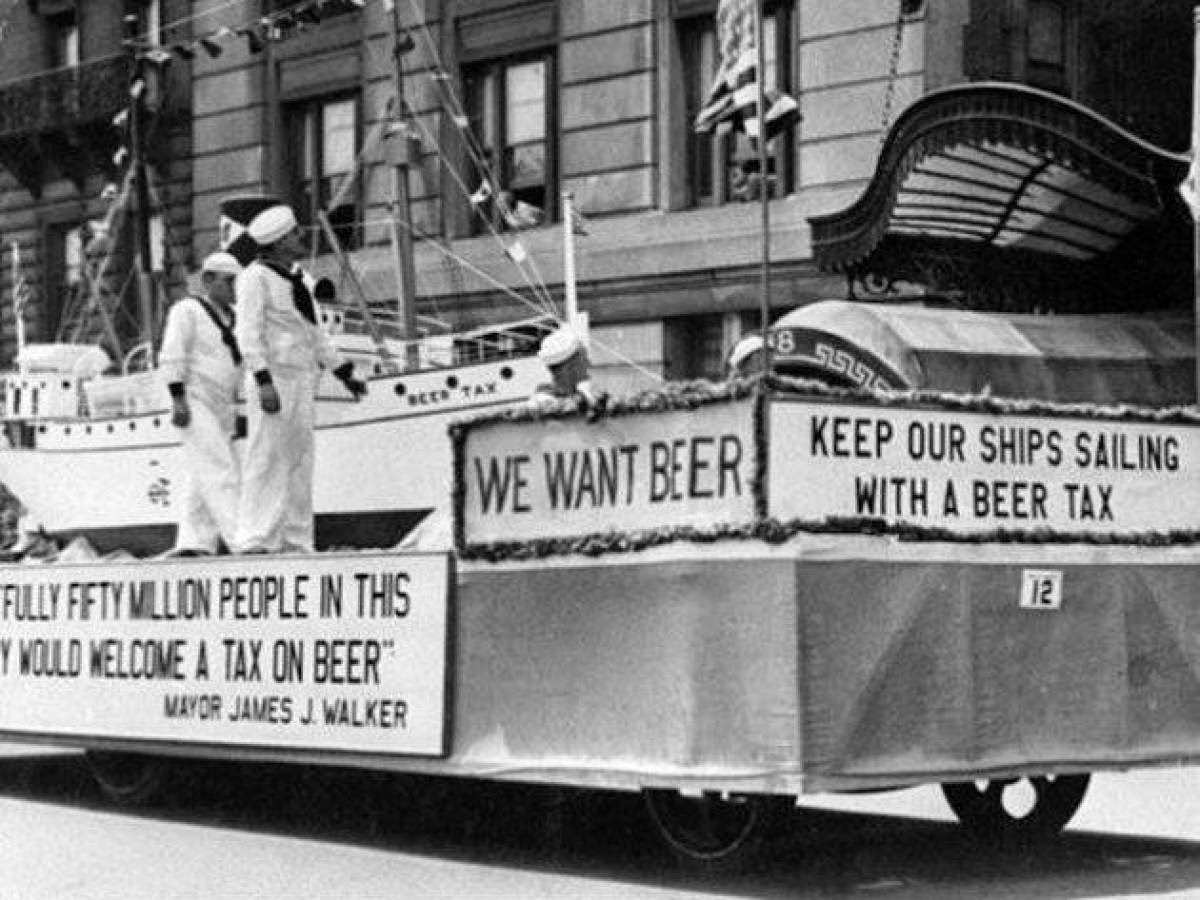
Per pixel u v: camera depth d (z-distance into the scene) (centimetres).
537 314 2791
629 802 1173
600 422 897
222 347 1245
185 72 3394
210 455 1238
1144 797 1270
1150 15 2227
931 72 2369
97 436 2083
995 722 880
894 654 845
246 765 1369
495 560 934
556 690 903
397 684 974
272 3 3219
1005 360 1744
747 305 2555
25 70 3794
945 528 873
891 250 1934
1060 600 910
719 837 909
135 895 875
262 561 1051
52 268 3756
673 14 2683
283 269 1177
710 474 852
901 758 845
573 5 2783
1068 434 932
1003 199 1867
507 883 894
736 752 830
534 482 926
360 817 1135
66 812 1190
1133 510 952
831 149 2467
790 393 839
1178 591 958
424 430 1766
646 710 863
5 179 3850
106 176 3622
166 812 1180
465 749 942
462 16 2933
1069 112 1608
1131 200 1653
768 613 823
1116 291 1995
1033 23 2334
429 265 2923
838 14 2466
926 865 943
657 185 2694
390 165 2372
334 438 1814
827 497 845
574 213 2022
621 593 878
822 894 853
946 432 888
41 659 1194
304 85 3170
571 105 2783
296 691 1028
